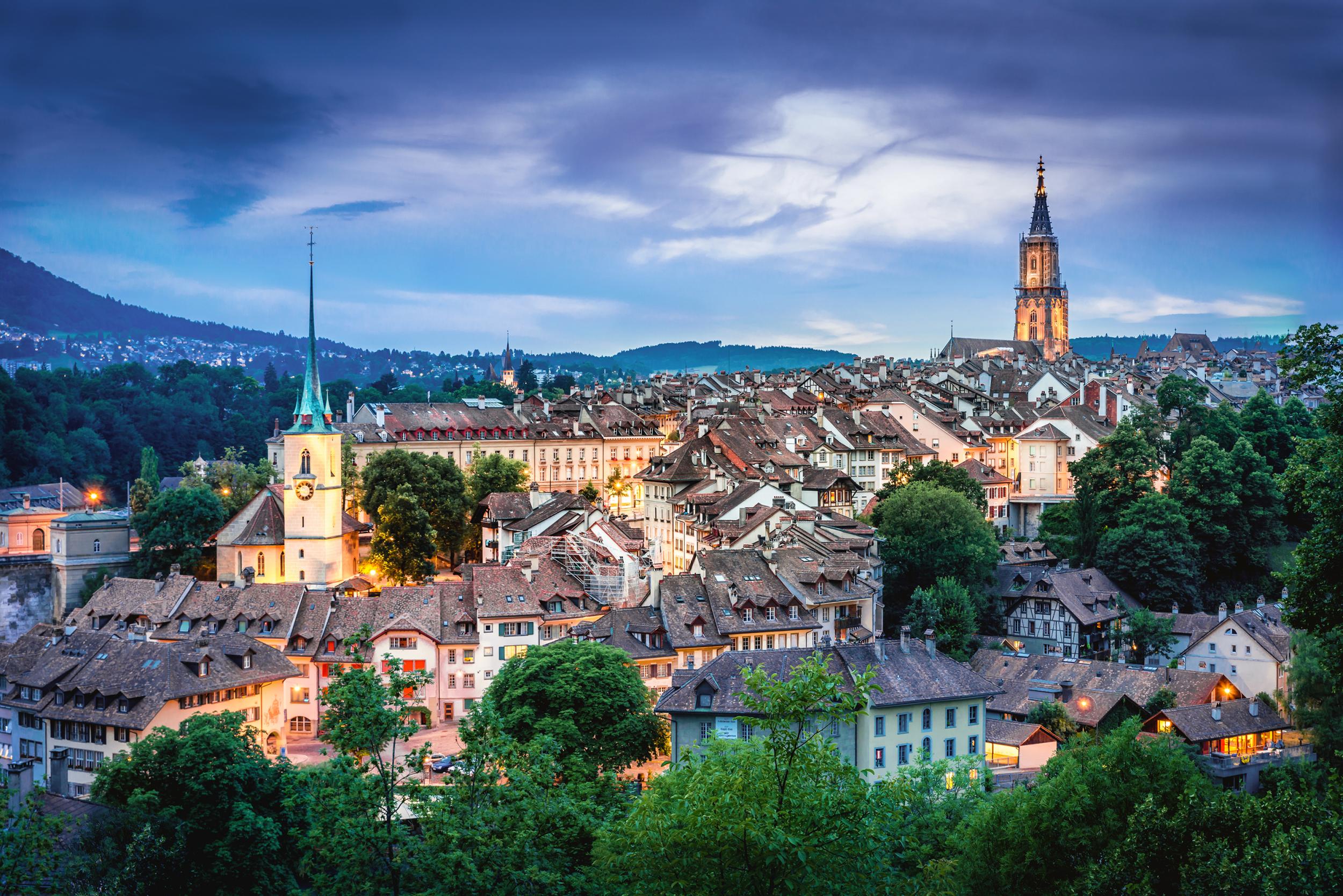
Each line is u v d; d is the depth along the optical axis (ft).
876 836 161.99
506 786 190.70
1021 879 207.10
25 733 383.65
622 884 178.50
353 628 419.33
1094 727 393.50
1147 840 177.68
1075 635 501.56
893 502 536.01
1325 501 178.60
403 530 529.04
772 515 497.05
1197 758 356.79
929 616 469.98
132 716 357.20
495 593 428.15
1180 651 486.38
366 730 177.68
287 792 259.39
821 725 311.88
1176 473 590.14
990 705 416.67
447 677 416.67
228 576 525.75
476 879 174.09
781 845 148.97
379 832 176.55
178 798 259.39
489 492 641.40
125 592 460.55
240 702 385.29
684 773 179.63
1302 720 347.15
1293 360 183.01
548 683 322.34
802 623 421.59
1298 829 162.61
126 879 219.00
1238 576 572.92
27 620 536.42
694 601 415.64
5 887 179.93
